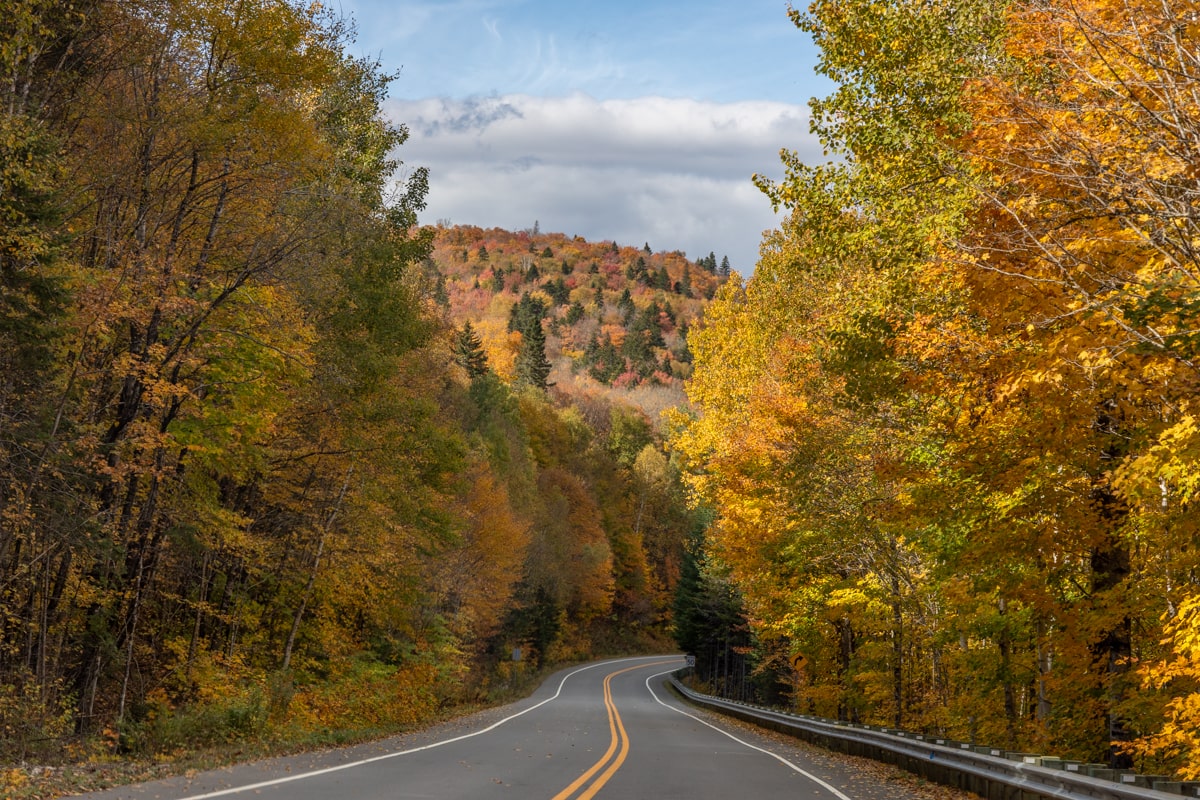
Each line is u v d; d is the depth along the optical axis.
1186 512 11.70
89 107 18.95
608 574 99.25
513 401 94.56
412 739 22.50
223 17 19.38
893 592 24.67
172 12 19.31
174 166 20.34
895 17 16.55
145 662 22.94
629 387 193.25
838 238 18.11
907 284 15.40
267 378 21.56
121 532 19.58
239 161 20.48
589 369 199.12
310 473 28.12
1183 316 9.13
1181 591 12.65
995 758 13.41
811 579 28.19
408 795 11.39
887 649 26.31
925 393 14.43
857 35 17.05
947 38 16.34
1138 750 13.05
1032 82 12.35
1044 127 10.99
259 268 20.66
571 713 37.62
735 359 38.34
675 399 181.75
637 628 120.94
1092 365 10.26
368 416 27.52
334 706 26.70
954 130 15.05
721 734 29.36
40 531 18.05
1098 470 12.88
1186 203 9.66
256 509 27.80
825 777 16.84
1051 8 10.29
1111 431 12.18
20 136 14.98
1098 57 10.24
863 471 23.25
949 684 24.91
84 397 18.30
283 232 21.94
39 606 19.36
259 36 19.70
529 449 89.44
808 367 24.42
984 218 12.28
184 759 15.89
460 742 21.38
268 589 29.59
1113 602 13.14
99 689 21.03
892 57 16.81
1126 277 10.74
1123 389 11.30
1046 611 14.21
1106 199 10.79
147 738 17.77
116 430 18.88
